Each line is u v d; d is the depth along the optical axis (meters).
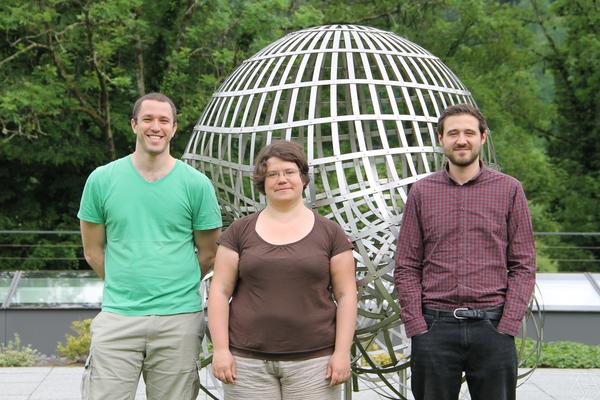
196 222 4.16
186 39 13.94
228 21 13.02
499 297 3.96
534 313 9.50
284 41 4.74
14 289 10.19
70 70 14.27
